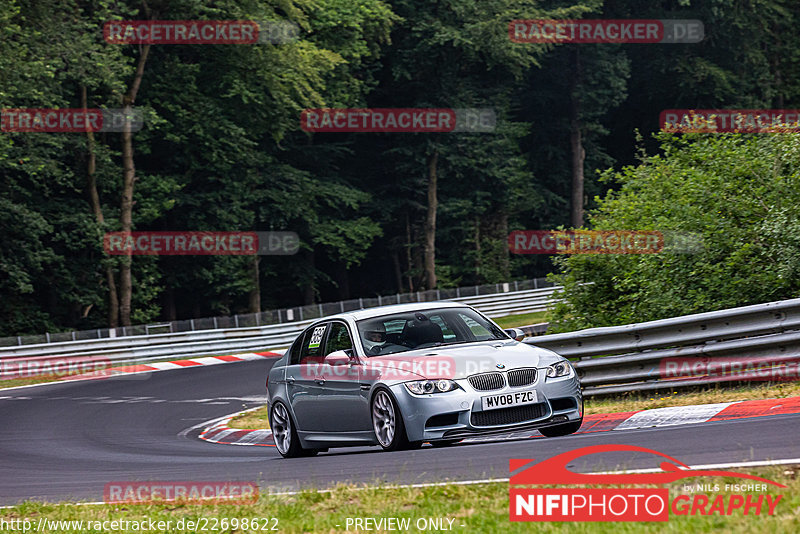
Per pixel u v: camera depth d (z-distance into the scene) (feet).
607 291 145.69
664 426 80.69
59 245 352.28
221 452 111.45
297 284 464.24
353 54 402.72
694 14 505.66
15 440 138.10
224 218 386.32
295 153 462.19
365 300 347.15
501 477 60.70
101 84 328.90
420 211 492.95
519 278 522.47
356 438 86.12
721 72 506.07
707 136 155.63
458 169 473.26
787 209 123.34
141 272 373.81
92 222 338.54
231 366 252.01
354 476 69.31
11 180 315.99
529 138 551.18
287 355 99.76
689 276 128.88
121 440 133.28
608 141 578.25
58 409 179.22
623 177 160.97
